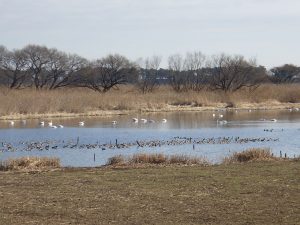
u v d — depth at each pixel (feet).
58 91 247.29
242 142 116.57
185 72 315.58
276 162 68.03
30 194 48.98
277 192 48.32
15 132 144.87
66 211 42.09
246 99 266.98
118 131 148.05
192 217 39.83
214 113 219.82
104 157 94.17
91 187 51.90
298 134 133.59
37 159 72.02
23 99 196.85
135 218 39.70
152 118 195.11
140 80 322.96
